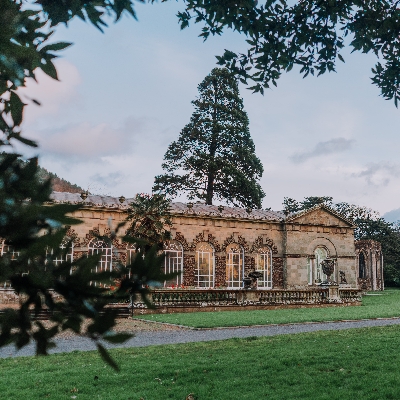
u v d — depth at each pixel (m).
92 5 1.76
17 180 1.34
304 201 75.12
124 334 1.39
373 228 71.19
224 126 55.44
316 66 9.16
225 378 8.62
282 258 37.91
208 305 26.28
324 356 10.40
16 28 1.43
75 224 1.37
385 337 13.58
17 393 7.54
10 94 1.40
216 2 7.73
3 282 1.30
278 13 8.43
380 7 8.67
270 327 17.97
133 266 1.38
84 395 7.43
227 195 55.59
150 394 7.49
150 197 27.92
